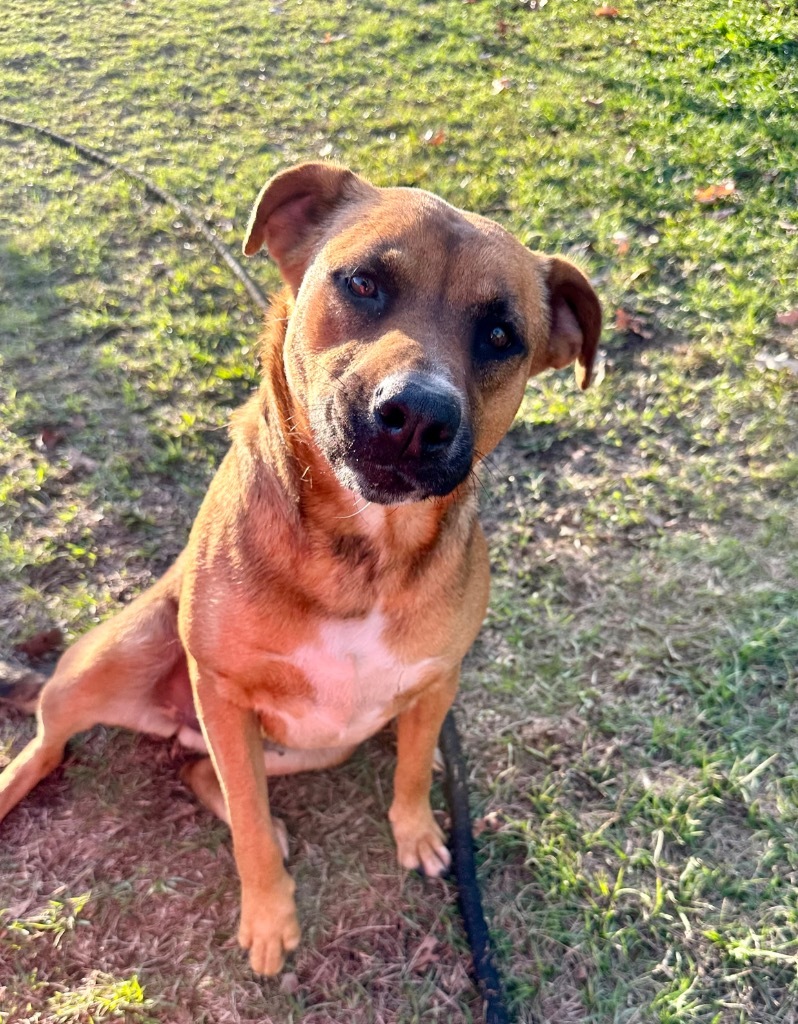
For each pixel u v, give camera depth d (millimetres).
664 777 630
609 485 825
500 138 1263
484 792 629
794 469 815
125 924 554
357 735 568
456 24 1576
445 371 440
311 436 476
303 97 1409
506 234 528
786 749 640
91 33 1647
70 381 907
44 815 604
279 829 597
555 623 726
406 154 1237
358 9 1662
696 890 566
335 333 471
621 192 1140
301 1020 519
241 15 1679
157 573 756
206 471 834
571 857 586
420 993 530
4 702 659
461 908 564
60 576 743
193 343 942
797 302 982
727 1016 517
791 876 574
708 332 955
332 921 563
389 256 469
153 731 634
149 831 601
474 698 682
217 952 544
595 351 588
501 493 825
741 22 1484
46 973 530
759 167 1167
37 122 1359
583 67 1415
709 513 794
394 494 449
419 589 505
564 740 655
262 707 533
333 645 503
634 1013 518
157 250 1080
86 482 811
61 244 1081
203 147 1292
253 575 491
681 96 1318
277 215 549
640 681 688
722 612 723
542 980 532
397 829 593
